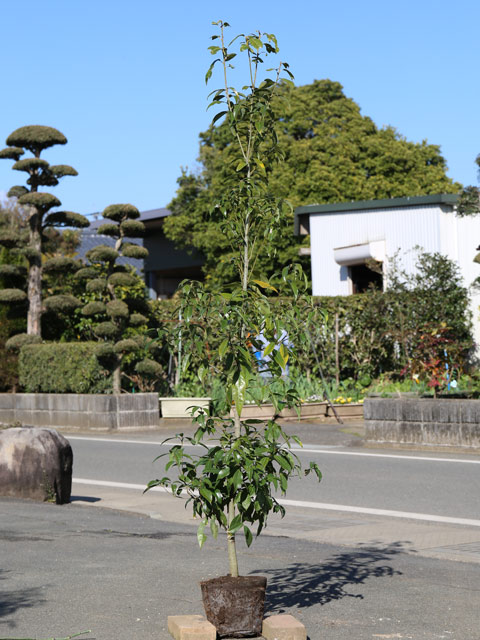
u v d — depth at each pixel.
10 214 49.62
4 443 11.97
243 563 7.69
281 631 5.13
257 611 5.29
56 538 8.88
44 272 25.69
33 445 11.81
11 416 24.95
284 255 38.03
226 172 39.44
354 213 29.64
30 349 24.77
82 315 26.62
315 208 30.38
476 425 16.52
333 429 21.05
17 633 5.38
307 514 11.09
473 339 26.92
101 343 23.39
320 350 26.00
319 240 30.62
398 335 25.50
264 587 5.35
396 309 26.27
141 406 22.98
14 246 25.88
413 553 8.37
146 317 25.31
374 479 13.77
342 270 30.11
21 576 7.00
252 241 5.64
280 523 10.38
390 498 12.16
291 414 22.83
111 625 5.57
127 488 13.66
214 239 39.78
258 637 5.29
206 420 5.41
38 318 25.53
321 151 40.66
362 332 26.59
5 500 11.69
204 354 5.36
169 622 5.40
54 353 24.06
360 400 24.41
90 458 17.22
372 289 27.12
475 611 5.98
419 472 14.31
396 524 10.28
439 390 20.69
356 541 9.15
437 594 6.49
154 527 9.91
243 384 5.21
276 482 5.14
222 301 5.26
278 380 5.32
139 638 5.29
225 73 5.69
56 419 23.80
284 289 5.45
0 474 11.98
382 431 18.00
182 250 45.38
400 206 28.34
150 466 16.02
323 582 6.89
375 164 40.91
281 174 40.06
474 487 12.78
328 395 23.92
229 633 5.25
